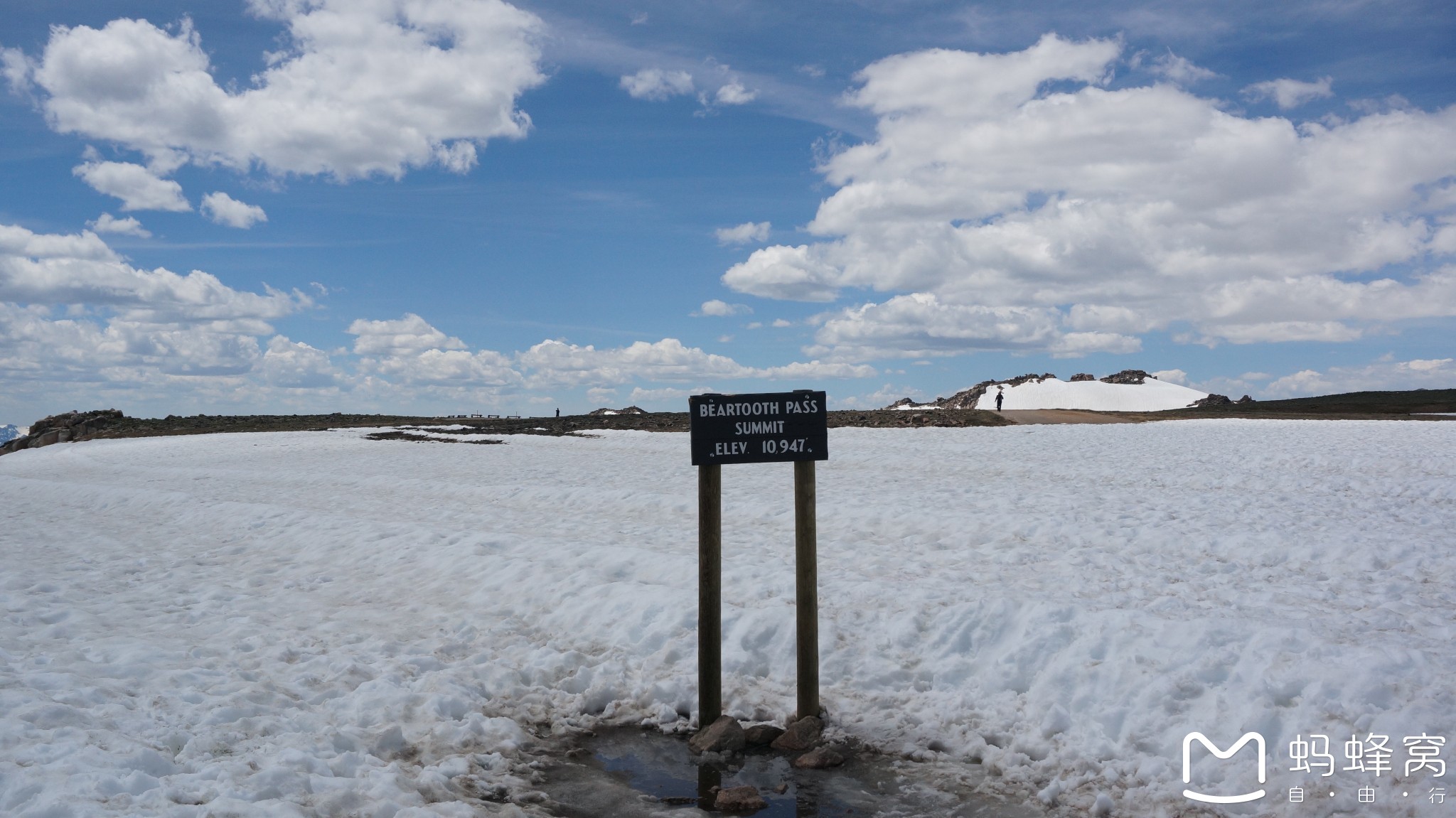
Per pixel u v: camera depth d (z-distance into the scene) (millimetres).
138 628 8445
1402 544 10727
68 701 5871
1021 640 6992
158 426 54156
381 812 4645
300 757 5168
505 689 6945
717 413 6176
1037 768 5449
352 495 19891
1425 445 25109
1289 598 8648
